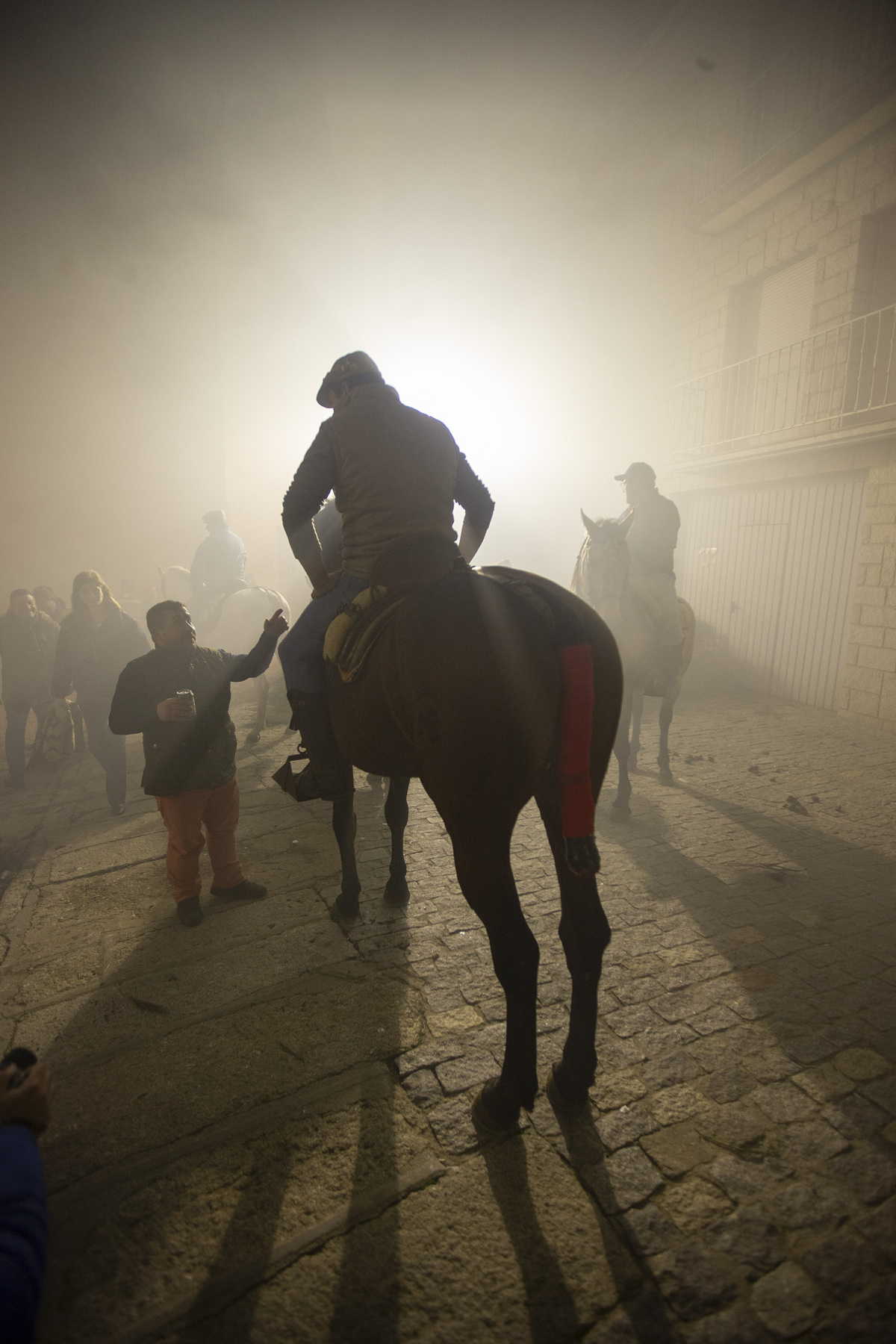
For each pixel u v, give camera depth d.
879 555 7.39
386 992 2.87
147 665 3.28
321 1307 1.65
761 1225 1.80
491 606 1.93
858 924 3.30
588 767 1.89
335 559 3.35
